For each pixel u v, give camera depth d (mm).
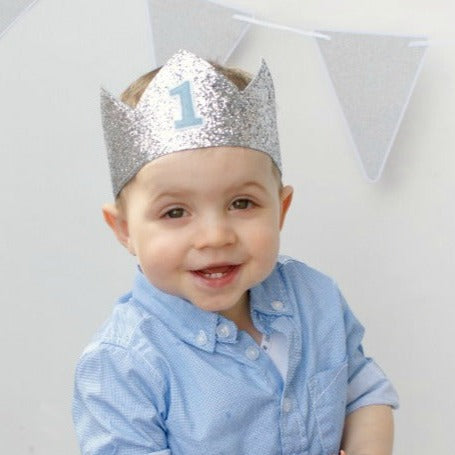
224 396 1085
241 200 1054
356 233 1461
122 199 1119
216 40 1376
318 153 1444
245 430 1094
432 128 1414
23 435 1573
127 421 1074
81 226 1514
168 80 1055
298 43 1409
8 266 1532
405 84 1364
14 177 1505
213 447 1078
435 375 1490
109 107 1095
